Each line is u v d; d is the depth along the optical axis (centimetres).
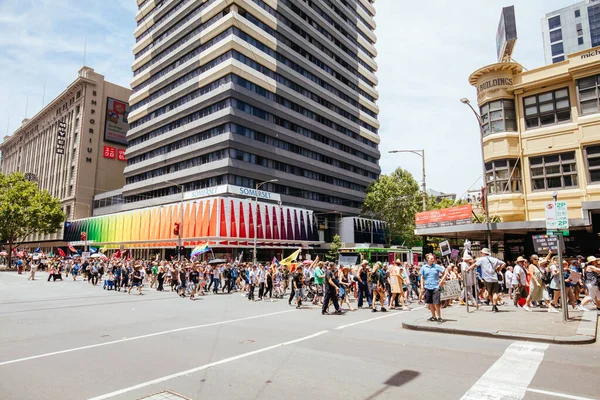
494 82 2202
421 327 1010
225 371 635
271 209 5109
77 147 7956
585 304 1273
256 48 5716
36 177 9331
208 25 5891
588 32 9350
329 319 1247
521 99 2158
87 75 8188
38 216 5988
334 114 7144
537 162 2069
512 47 2436
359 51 8219
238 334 971
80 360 713
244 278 2367
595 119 1894
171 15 6556
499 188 2130
